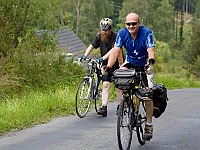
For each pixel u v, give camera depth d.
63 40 95.62
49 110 24.86
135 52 17.30
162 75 56.25
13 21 36.38
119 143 15.91
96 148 17.45
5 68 32.28
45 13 37.81
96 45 24.08
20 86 31.08
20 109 23.41
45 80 32.94
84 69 36.88
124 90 16.52
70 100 26.84
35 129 20.88
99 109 23.89
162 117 23.50
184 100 30.20
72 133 20.00
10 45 35.75
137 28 16.91
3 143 18.34
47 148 17.48
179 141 18.55
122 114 16.23
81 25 183.12
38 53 35.81
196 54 123.62
